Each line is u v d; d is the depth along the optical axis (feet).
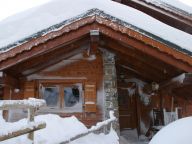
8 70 29.25
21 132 13.80
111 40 30.73
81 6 29.50
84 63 32.94
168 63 29.55
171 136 17.70
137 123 38.29
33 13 30.40
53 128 21.21
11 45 27.91
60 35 28.22
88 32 28.58
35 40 28.02
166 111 37.42
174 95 37.52
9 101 13.94
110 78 31.99
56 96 32.76
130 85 38.73
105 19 28.60
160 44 29.01
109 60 32.50
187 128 17.92
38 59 30.30
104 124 24.75
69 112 32.17
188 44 29.58
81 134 19.89
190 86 34.19
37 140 17.79
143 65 34.17
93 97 32.22
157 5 43.29
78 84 32.83
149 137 37.17
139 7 44.39
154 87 37.83
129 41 29.09
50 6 30.45
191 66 29.37
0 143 15.28
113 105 31.27
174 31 30.25
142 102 38.68
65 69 32.83
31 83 32.40
